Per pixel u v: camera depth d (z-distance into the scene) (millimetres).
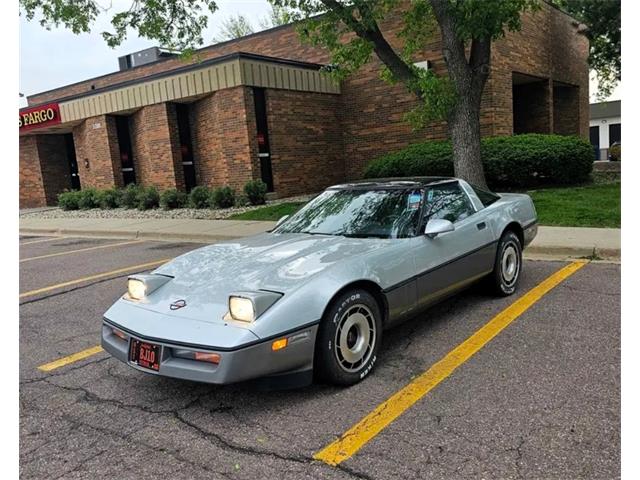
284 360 3205
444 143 13703
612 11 17312
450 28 9734
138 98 16656
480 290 5480
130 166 18438
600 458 2604
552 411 3078
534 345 4086
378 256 3885
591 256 6949
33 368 4293
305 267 3637
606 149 35625
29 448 3047
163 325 3326
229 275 3699
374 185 4961
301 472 2664
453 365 3826
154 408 3471
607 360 3719
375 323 3775
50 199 22062
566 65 19109
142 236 12016
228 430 3123
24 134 21391
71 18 11156
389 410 3229
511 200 5715
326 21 10188
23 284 7598
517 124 18766
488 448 2754
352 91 17250
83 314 5852
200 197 15211
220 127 15344
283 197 15812
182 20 11867
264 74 15008
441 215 4656
